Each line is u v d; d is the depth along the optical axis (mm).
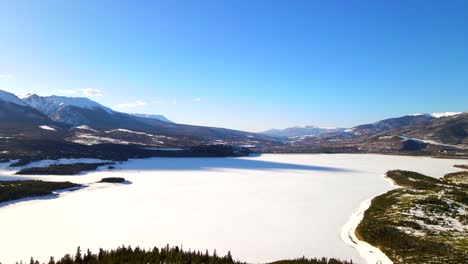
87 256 43156
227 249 50906
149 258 42531
